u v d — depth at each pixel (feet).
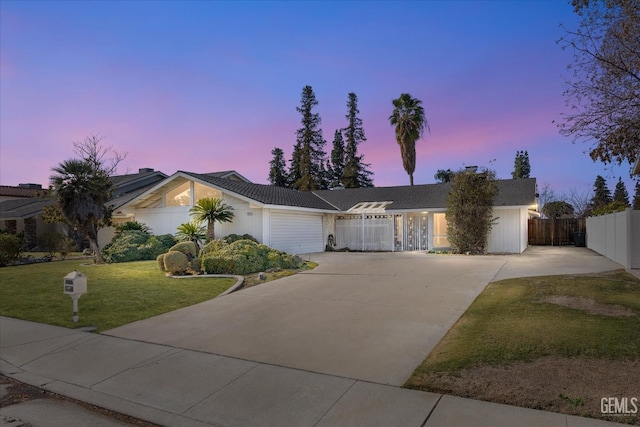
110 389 16.03
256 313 26.27
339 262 51.13
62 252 63.62
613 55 24.52
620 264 41.57
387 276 38.34
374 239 73.46
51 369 18.34
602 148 26.32
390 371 16.15
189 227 58.54
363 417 12.78
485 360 16.02
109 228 80.59
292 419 13.01
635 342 16.66
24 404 15.25
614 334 17.70
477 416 12.22
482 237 59.77
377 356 17.87
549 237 80.28
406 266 45.37
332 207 76.69
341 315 24.88
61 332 23.36
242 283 36.37
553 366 14.93
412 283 34.17
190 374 16.99
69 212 53.93
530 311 22.38
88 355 19.80
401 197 77.15
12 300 31.50
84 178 54.60
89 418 14.07
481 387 13.94
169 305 29.01
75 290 24.59
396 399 13.76
